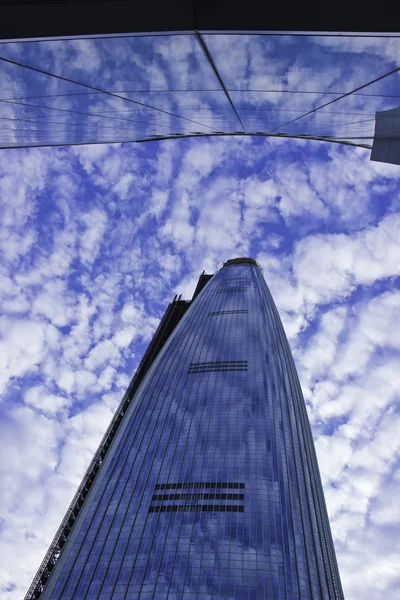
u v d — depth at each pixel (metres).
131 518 104.38
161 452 121.69
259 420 128.25
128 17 8.03
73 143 17.56
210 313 185.88
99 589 90.38
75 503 147.12
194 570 90.62
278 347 164.25
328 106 13.46
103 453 171.25
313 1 7.38
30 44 9.02
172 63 11.34
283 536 96.25
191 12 7.94
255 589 86.44
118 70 11.43
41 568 124.00
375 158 12.43
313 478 122.62
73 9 7.66
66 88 12.06
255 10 7.79
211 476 111.50
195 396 140.62
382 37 8.25
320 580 91.69
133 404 148.12
